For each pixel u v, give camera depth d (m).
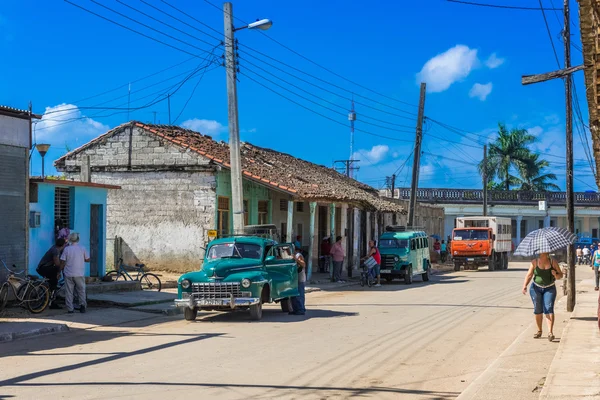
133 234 28.95
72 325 14.96
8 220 17.77
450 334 14.20
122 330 14.53
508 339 13.58
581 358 10.70
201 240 27.98
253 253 17.00
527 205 63.31
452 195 62.16
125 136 29.17
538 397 8.20
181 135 30.34
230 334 13.86
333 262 30.86
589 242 60.06
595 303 20.53
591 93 12.30
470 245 44.38
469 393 8.47
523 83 16.05
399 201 51.03
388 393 8.62
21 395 8.17
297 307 18.00
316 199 28.50
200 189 28.14
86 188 22.09
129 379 9.19
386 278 31.80
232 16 21.81
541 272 13.21
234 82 21.88
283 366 10.27
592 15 9.45
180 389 8.57
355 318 16.97
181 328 14.91
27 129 18.39
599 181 24.17
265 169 31.59
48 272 17.23
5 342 12.73
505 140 66.81
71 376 9.39
